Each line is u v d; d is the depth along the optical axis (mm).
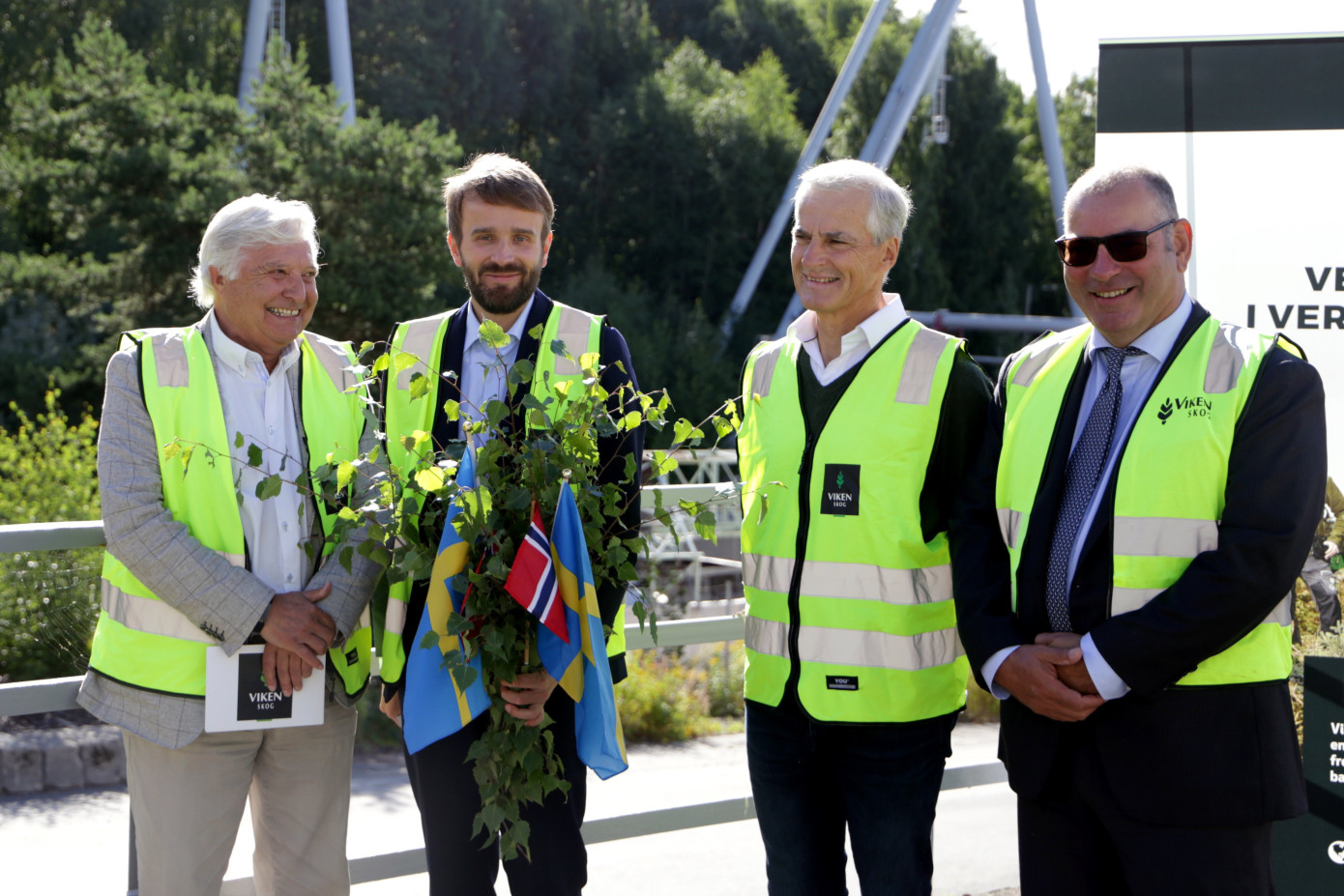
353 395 2916
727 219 42875
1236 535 2432
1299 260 3217
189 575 2582
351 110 26328
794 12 55875
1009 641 2650
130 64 25500
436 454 2652
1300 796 2529
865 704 2830
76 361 22438
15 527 2773
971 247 48094
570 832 2699
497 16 42438
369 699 6449
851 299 2873
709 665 7941
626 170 42812
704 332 35688
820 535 2875
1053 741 2652
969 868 4691
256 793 2895
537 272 2795
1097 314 2650
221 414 2715
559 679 2479
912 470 2846
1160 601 2471
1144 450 2557
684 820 3562
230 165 24109
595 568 2602
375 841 4852
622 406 2662
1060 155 27609
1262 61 3221
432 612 2445
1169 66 3297
